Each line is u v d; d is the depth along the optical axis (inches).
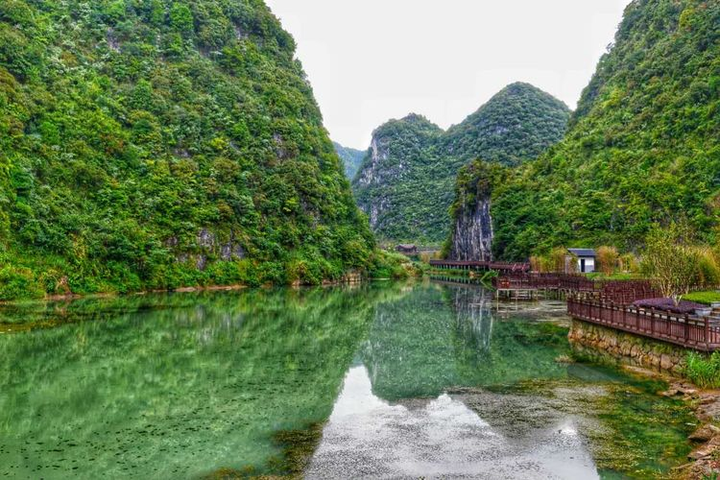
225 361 943.7
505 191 3944.4
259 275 2768.2
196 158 2878.9
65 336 1145.4
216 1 3954.2
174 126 2920.8
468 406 658.8
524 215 3543.3
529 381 777.6
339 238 3464.6
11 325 1262.3
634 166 3043.8
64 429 577.6
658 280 1238.9
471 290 2679.6
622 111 3683.6
